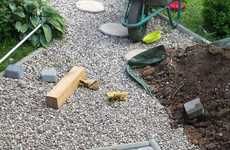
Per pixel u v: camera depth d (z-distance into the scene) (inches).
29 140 200.1
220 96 217.5
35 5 258.7
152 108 221.0
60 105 217.2
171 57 245.4
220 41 243.6
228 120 208.1
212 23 280.1
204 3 281.0
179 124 213.0
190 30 280.7
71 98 223.1
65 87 220.5
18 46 247.9
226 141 201.2
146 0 263.9
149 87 232.4
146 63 244.5
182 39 272.8
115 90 230.1
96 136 204.4
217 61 229.9
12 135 201.6
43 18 260.1
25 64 241.4
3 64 240.4
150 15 267.1
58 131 205.0
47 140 200.5
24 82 229.5
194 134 207.8
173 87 229.3
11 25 255.9
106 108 219.0
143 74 239.6
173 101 223.5
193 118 212.4
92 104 220.5
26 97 220.8
